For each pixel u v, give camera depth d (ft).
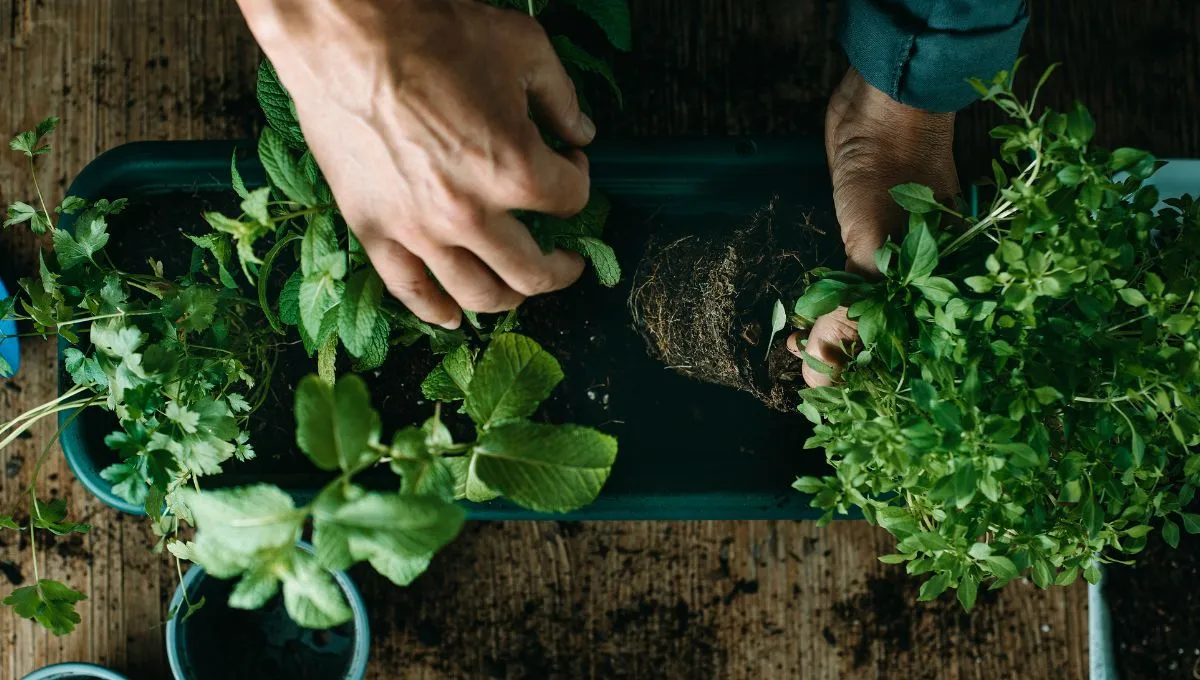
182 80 4.38
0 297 3.97
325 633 4.09
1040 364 2.57
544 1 3.06
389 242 2.71
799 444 3.75
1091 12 4.27
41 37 4.43
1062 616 4.24
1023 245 2.50
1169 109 4.26
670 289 3.57
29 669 4.35
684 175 3.72
